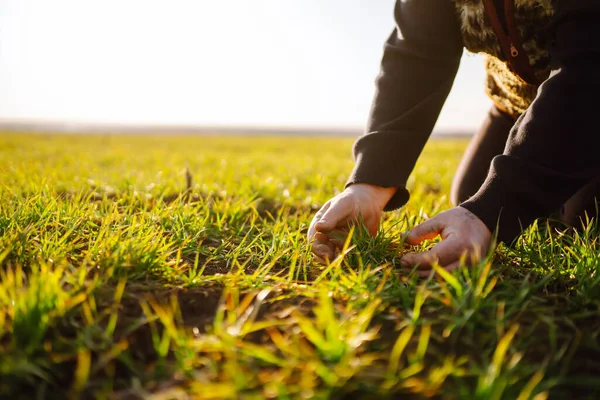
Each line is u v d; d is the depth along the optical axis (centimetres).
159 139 2002
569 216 218
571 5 137
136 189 299
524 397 92
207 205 241
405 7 189
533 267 169
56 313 117
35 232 183
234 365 99
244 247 202
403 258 152
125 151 913
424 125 188
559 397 99
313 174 513
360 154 187
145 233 187
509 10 155
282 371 103
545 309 127
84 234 197
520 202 144
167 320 112
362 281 141
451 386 101
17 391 101
